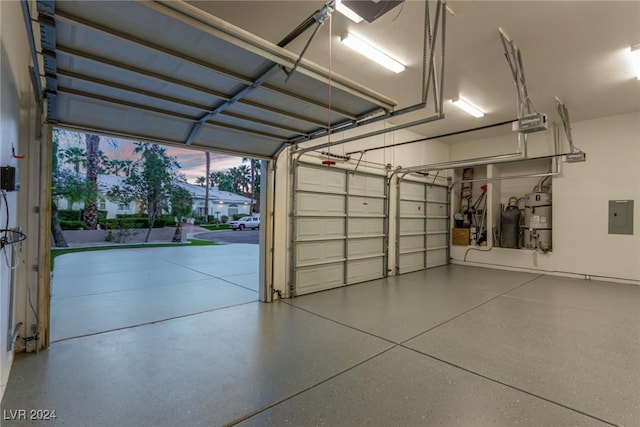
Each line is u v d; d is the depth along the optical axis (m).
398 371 2.79
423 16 3.35
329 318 4.29
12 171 1.98
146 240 16.44
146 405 2.28
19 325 2.97
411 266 7.87
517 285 6.32
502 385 2.56
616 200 6.60
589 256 6.90
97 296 5.37
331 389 2.50
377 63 4.29
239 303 5.03
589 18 3.42
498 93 5.41
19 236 2.59
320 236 5.87
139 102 3.21
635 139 6.39
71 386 2.53
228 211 27.75
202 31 2.25
